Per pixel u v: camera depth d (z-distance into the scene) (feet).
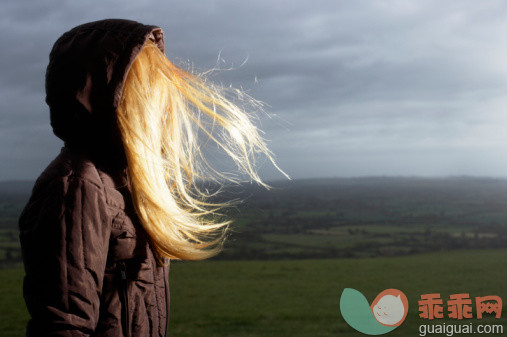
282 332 53.01
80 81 3.95
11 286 81.71
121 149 4.22
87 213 3.75
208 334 52.08
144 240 4.32
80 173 3.86
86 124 4.04
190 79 5.03
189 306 70.44
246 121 5.01
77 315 3.59
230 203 5.22
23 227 3.75
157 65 4.49
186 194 4.87
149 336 4.35
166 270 4.83
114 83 3.97
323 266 120.16
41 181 3.81
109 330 3.97
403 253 216.74
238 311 66.23
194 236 4.70
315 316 62.75
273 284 93.35
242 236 288.71
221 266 119.55
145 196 4.13
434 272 110.52
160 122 4.66
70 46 4.07
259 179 5.02
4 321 55.31
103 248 3.85
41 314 3.53
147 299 4.32
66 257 3.59
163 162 4.69
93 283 3.73
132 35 4.13
